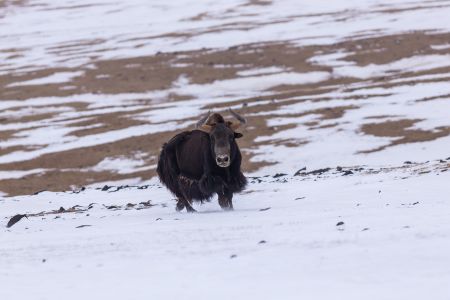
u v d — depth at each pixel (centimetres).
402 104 19425
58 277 3362
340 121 18412
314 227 4184
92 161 17250
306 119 19000
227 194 5812
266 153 16425
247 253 3531
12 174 16688
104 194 9000
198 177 5900
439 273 2720
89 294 2920
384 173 7944
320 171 10262
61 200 8706
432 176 6756
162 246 4028
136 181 15688
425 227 3694
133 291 2916
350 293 2556
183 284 2966
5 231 5612
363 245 3409
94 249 4156
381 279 2725
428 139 16225
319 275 2895
